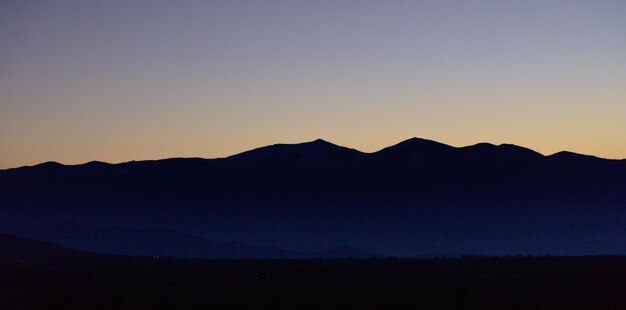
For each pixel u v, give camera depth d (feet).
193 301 232.94
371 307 222.69
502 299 239.30
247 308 220.84
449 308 222.28
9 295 255.09
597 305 225.35
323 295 253.85
